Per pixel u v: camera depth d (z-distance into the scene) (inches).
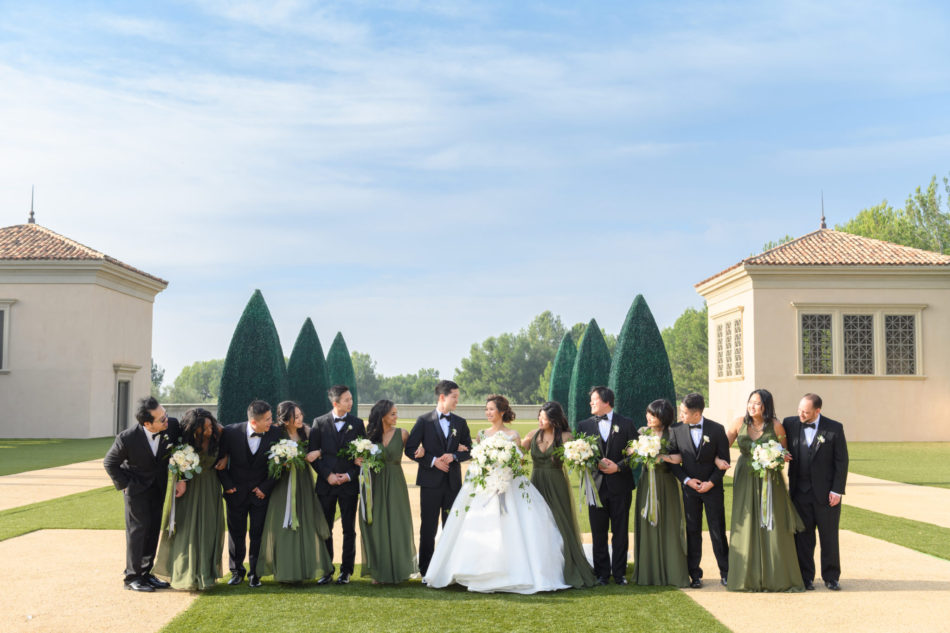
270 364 646.5
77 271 1014.4
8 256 1005.8
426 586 268.5
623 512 276.5
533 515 268.2
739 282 983.0
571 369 925.8
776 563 261.1
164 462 266.8
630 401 561.6
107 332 1061.8
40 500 462.0
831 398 935.0
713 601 249.0
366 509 272.2
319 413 848.9
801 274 937.5
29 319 1015.6
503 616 229.9
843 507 440.1
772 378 935.7
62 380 1009.5
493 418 287.0
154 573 270.1
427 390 3622.0
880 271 930.1
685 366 2402.8
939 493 497.4
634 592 261.0
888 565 300.4
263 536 269.9
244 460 269.0
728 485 545.3
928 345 939.3
